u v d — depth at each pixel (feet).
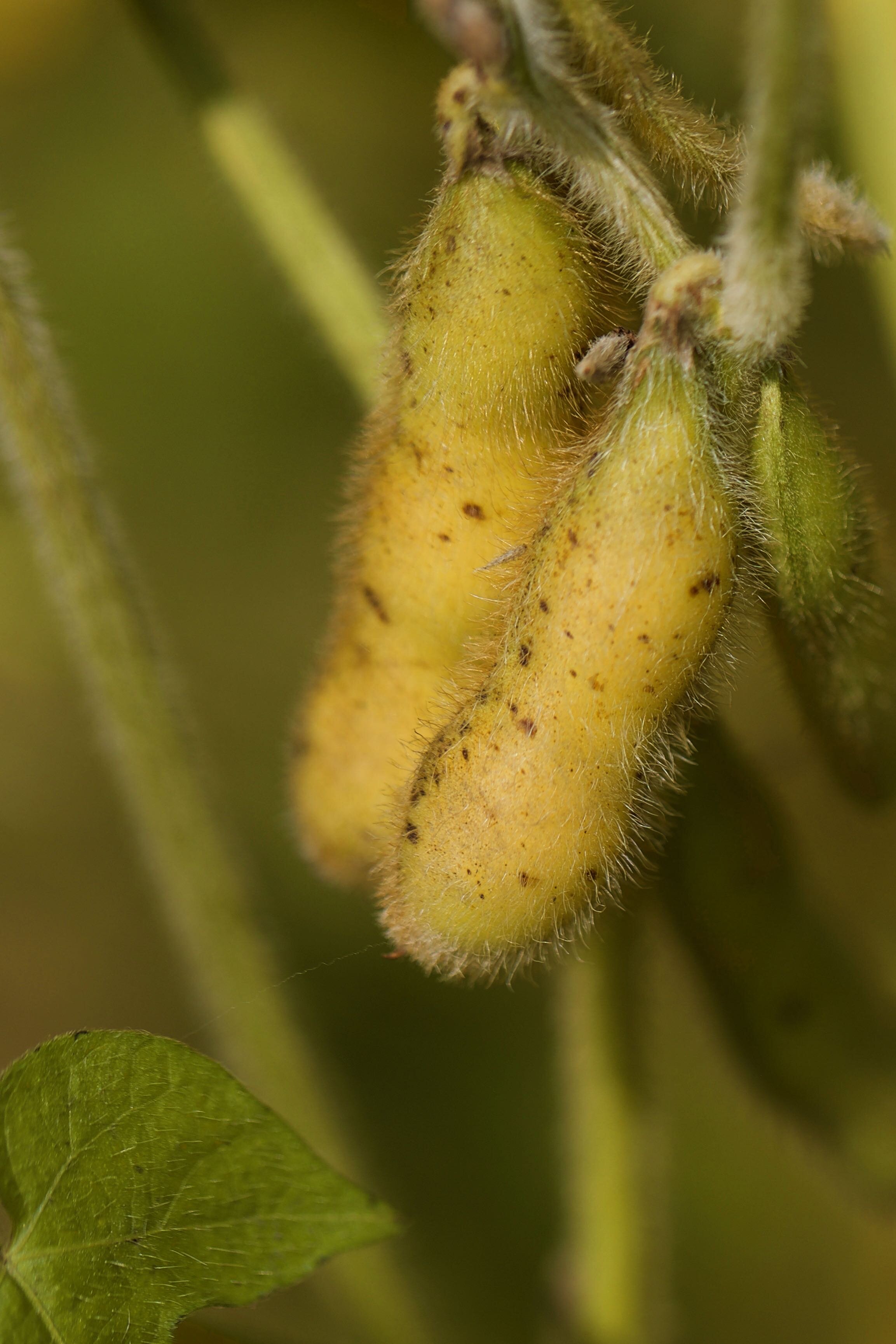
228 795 1.91
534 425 0.92
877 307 1.52
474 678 0.92
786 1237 1.78
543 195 0.91
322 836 0.97
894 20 1.08
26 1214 0.91
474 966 0.91
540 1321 1.11
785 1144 1.08
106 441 1.94
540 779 0.90
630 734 0.89
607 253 0.92
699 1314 1.74
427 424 0.92
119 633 1.04
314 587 1.98
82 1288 0.91
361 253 1.08
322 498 1.97
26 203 1.87
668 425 0.89
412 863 0.91
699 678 0.90
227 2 1.54
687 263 0.89
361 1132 1.58
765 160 0.87
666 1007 1.76
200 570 1.98
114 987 1.95
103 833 1.91
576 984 1.07
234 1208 0.90
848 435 1.52
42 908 1.93
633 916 1.04
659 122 0.92
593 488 0.89
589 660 0.89
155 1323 0.91
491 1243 1.77
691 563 0.89
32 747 1.81
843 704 0.95
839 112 1.09
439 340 0.92
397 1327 1.10
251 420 1.94
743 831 1.02
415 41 1.36
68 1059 0.91
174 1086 0.90
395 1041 1.86
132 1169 0.91
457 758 0.90
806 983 1.04
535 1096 1.86
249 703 1.96
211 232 1.88
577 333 0.91
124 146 1.86
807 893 1.04
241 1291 0.90
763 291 0.88
